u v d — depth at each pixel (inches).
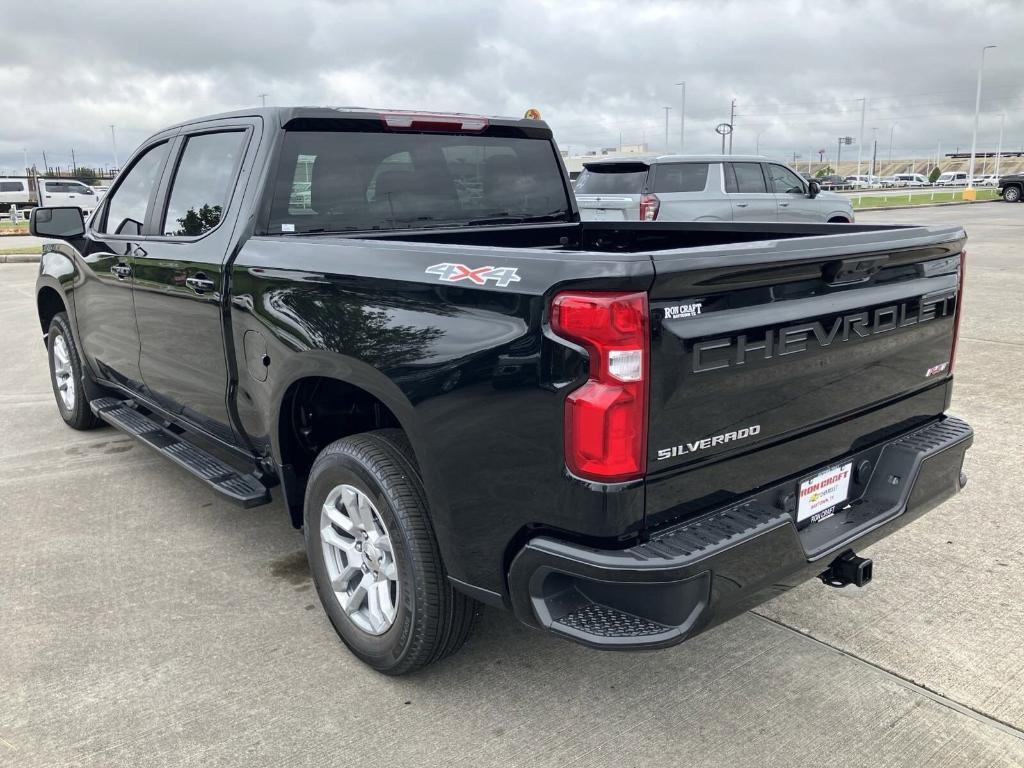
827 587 137.4
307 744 101.3
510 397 87.0
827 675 114.0
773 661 117.4
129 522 167.2
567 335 82.1
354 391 126.0
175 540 158.9
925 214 1155.9
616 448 81.4
